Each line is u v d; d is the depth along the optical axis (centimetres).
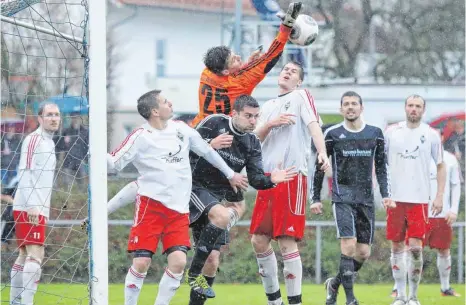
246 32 5703
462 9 6194
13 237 2592
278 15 2134
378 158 2364
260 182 2045
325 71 6103
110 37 6719
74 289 2873
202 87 2139
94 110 1898
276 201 2172
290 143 2186
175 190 1945
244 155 2062
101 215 1900
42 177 2272
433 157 2603
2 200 2441
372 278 3472
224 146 2019
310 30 2250
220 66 2108
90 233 1912
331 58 6141
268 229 2211
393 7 6209
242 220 3653
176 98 6338
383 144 2352
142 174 1959
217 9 7044
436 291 3031
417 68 6169
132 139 1948
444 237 2881
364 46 6172
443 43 6175
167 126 1973
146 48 6862
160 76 6619
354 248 2308
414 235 2544
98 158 1898
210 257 2123
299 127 2197
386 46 6197
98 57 1900
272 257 2248
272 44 2108
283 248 2195
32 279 2255
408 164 2564
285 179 2044
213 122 2055
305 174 2198
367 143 2316
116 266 3397
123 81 6631
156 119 1962
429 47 6184
